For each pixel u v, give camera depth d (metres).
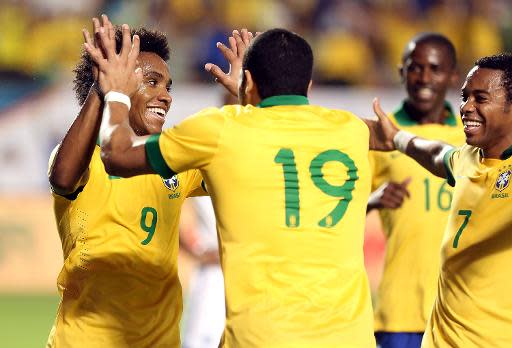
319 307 14.77
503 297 16.58
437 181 23.17
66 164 16.19
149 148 15.14
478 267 16.78
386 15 63.56
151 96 17.73
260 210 14.98
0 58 59.59
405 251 23.17
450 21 63.78
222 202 15.16
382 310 23.31
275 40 15.66
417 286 23.00
